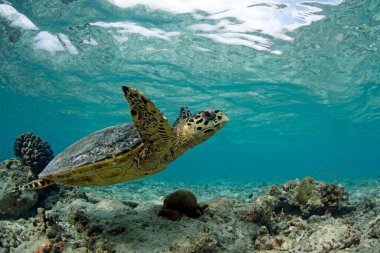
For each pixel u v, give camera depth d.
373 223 4.52
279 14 13.70
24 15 14.39
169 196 4.98
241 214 5.50
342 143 60.06
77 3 13.20
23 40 17.02
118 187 16.42
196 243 4.00
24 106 34.88
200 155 99.94
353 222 7.15
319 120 35.56
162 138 4.08
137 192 14.48
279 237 4.97
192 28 15.11
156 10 13.68
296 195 7.82
